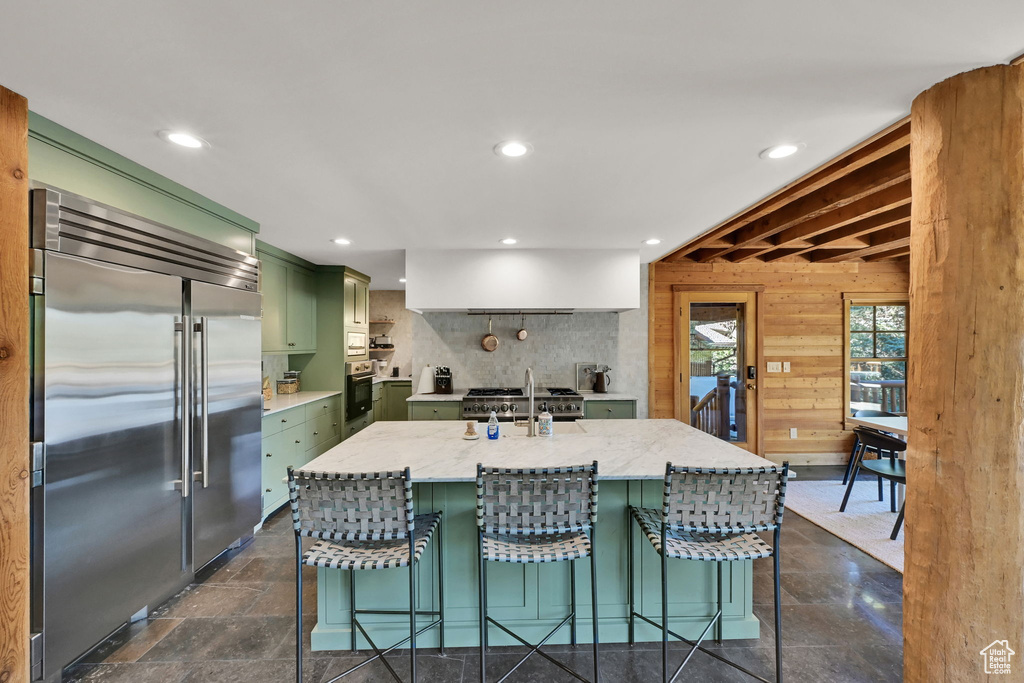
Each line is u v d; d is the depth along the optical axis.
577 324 4.81
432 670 1.87
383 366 6.88
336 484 1.60
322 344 4.81
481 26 1.16
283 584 2.50
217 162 2.04
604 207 2.75
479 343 4.80
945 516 1.33
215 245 2.55
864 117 1.66
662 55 1.29
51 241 1.65
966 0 1.07
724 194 2.51
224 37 1.19
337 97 1.50
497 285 3.91
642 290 4.84
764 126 1.73
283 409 3.56
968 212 1.30
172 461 2.24
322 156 1.98
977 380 1.28
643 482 2.08
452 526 2.05
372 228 3.22
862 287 5.07
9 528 1.20
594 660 1.69
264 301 3.73
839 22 1.15
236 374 2.73
